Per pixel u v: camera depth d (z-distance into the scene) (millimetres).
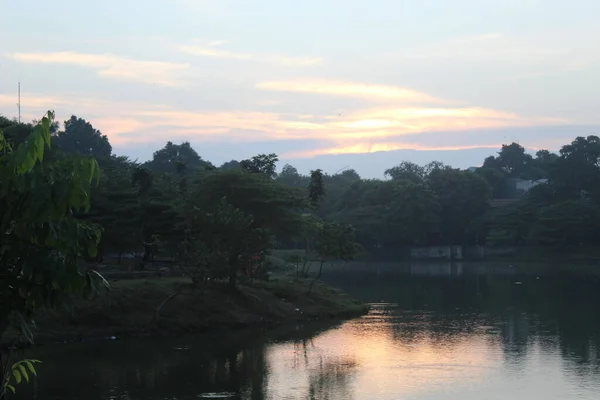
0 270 7910
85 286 8141
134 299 48219
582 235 123312
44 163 7977
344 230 66312
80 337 43781
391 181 155250
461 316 55719
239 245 50875
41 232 7848
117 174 66125
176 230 56719
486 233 138750
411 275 100562
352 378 33062
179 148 149625
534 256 127938
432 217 138250
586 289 75812
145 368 35750
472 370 34469
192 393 30188
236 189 57938
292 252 126500
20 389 30844
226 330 49375
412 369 34969
